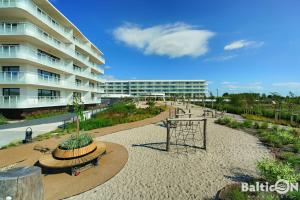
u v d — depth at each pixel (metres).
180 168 6.08
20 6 19.28
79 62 34.03
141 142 9.53
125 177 5.47
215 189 4.70
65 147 6.14
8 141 10.38
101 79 46.56
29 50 20.55
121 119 16.91
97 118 17.03
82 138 6.75
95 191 4.70
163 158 7.05
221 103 34.34
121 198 4.36
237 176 5.41
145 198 4.34
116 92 103.31
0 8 19.19
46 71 25.41
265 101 26.52
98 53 47.59
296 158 6.34
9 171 3.02
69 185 4.98
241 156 7.21
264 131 11.28
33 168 3.16
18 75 20.09
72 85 30.80
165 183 5.07
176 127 13.02
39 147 8.81
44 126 15.31
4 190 2.71
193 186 4.88
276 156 7.13
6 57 19.31
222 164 6.38
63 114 24.44
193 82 99.88
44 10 25.47
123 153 7.68
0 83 19.81
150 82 100.88
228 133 11.70
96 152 6.46
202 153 7.63
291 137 9.09
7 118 19.69
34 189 2.96
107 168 6.09
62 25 30.25
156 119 18.44
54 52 27.05
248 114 22.17
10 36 20.19
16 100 19.52
